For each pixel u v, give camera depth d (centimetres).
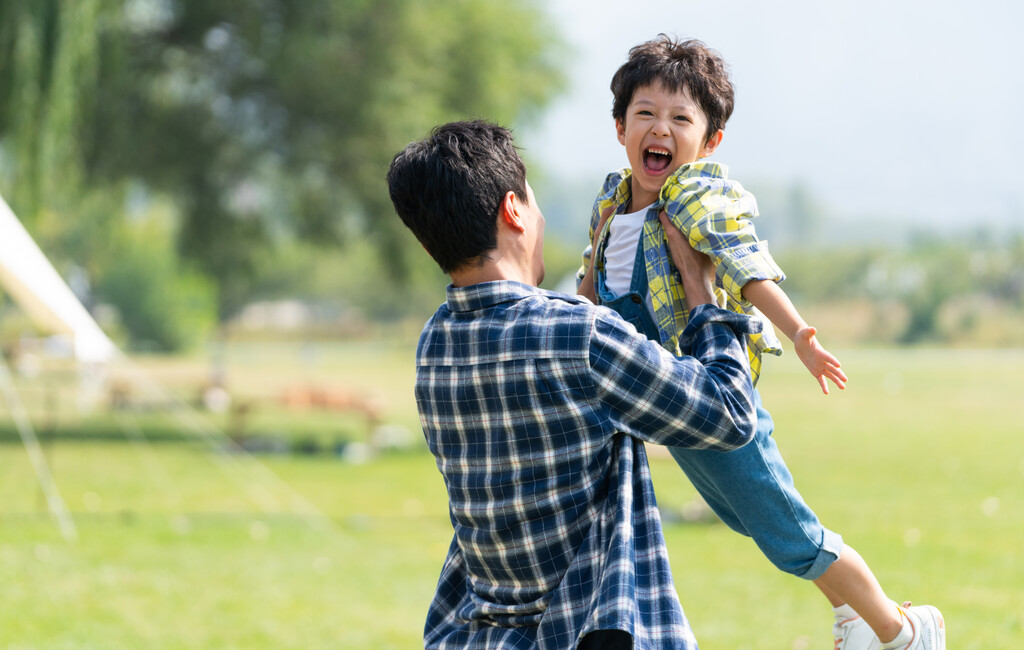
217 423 2997
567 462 303
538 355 301
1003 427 2625
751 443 353
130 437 2461
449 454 321
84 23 1930
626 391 299
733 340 321
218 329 10881
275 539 1252
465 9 2702
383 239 2802
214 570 1053
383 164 2625
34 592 918
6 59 1909
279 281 11569
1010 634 739
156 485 1702
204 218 2942
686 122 362
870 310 8756
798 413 3120
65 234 7219
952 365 5822
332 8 2455
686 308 348
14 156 1927
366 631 814
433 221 314
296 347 10038
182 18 2519
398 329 11981
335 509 1518
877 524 1285
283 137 2691
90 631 793
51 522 1302
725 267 330
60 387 3625
